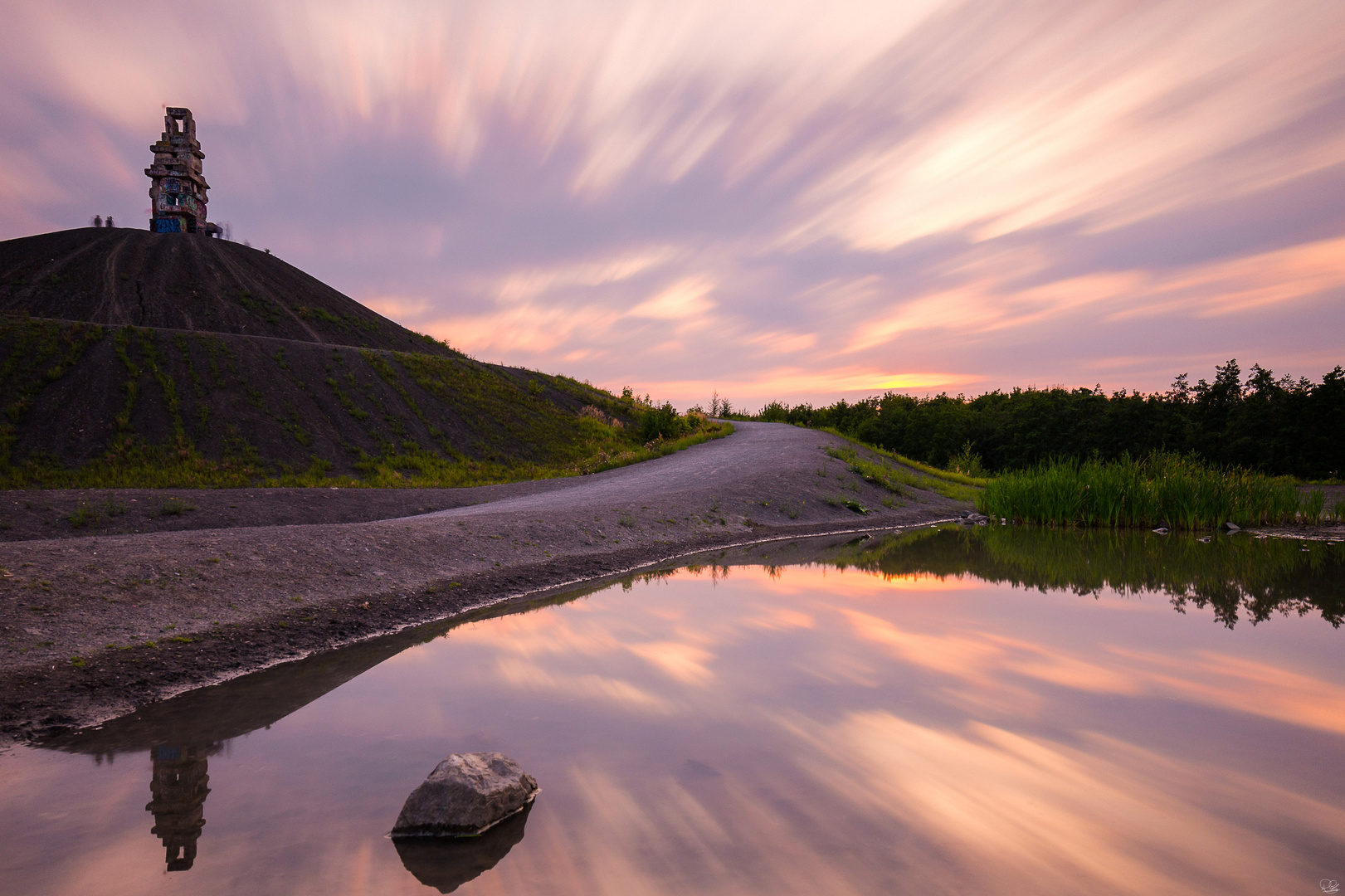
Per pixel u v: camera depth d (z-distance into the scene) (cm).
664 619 793
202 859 302
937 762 391
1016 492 2173
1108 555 1391
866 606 860
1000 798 348
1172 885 268
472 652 661
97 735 475
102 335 3328
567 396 4759
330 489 2038
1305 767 382
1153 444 4725
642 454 3234
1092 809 335
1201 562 1280
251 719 496
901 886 267
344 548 1024
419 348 5822
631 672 580
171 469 2527
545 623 778
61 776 404
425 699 523
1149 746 413
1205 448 4444
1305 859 288
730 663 604
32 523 1463
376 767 402
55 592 724
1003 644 667
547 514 1495
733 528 1759
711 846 301
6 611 666
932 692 520
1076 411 5119
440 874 286
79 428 2662
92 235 6119
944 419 5884
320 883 280
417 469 3036
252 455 2781
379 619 823
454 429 3562
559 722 464
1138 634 707
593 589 1027
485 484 2888
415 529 1188
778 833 312
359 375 3741
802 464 2584
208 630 716
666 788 361
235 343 3616
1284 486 2086
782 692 521
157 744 455
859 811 333
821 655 630
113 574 789
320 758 418
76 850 313
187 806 359
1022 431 5309
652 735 436
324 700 528
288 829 331
